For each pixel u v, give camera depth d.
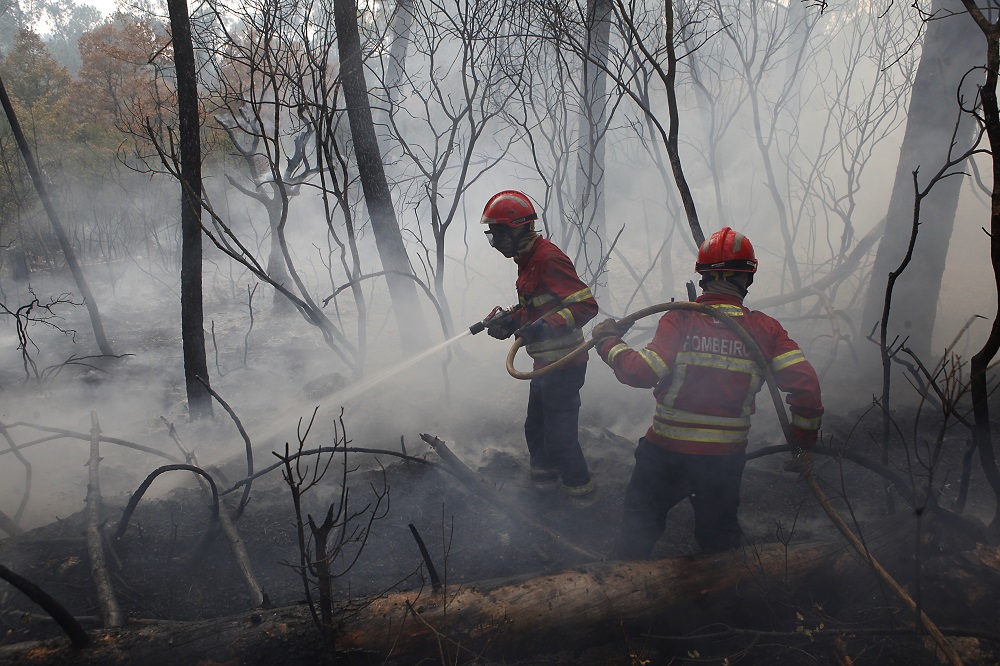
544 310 3.34
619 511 3.64
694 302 2.57
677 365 2.54
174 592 3.00
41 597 2.10
